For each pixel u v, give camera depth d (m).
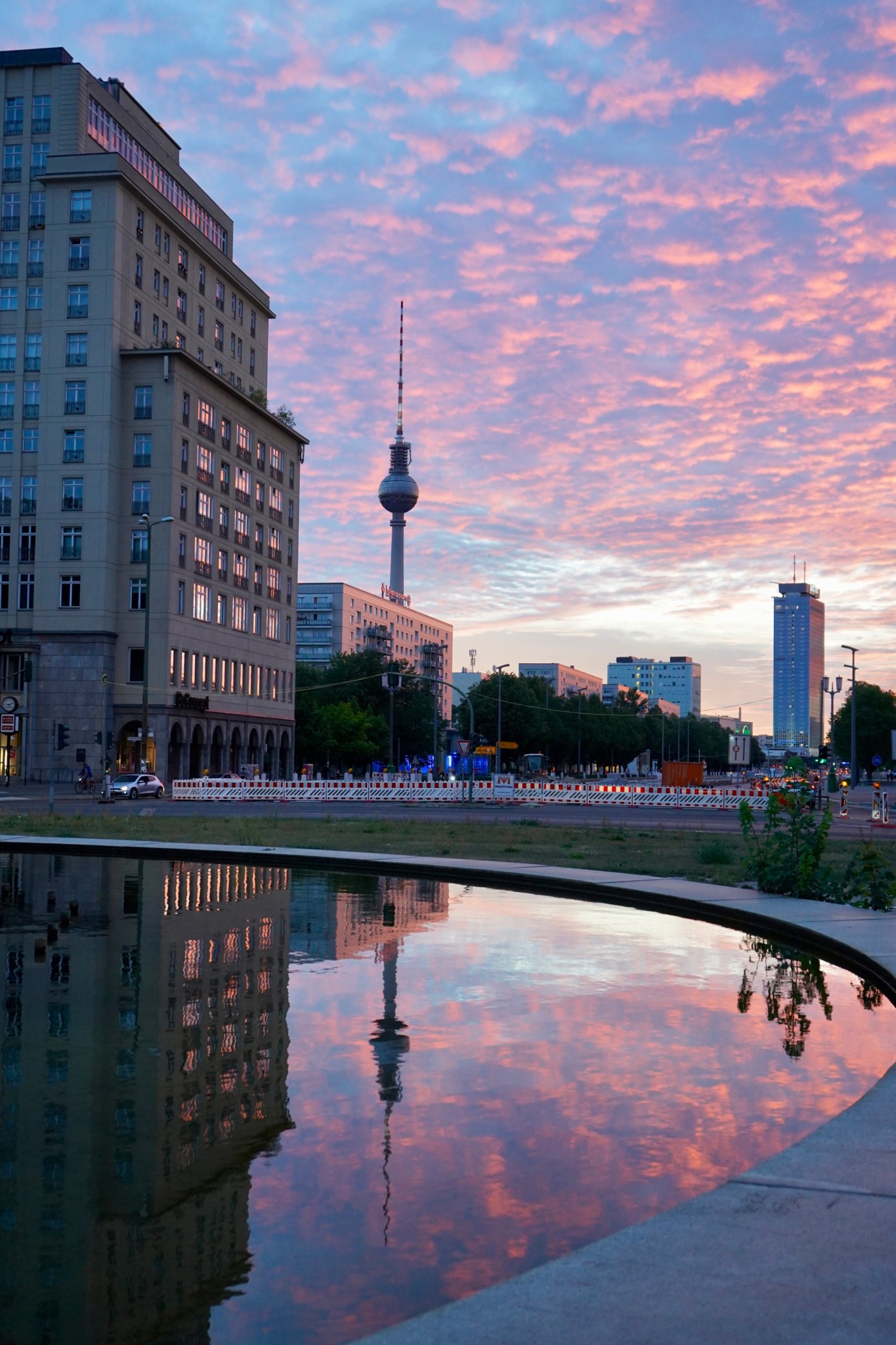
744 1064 7.75
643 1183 5.55
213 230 94.62
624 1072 7.55
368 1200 5.35
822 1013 9.35
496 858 23.28
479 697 152.50
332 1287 4.49
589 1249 4.21
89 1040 8.34
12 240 76.69
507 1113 6.64
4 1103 6.83
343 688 134.12
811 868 16.14
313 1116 6.59
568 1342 3.51
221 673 84.69
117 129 80.75
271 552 95.62
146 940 12.84
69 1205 5.29
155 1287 4.46
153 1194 5.42
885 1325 3.62
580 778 179.12
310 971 11.05
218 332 91.75
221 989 10.20
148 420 75.81
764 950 12.55
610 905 16.48
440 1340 3.53
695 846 27.91
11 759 74.69
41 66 76.31
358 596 188.12
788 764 17.17
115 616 75.56
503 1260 4.70
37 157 76.44
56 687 74.12
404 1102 6.86
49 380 75.12
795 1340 3.52
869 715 147.12
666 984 10.52
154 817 38.94
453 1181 5.58
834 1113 6.68
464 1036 8.49
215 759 84.44
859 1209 4.62
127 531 75.75
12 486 75.81
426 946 12.52
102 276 74.81
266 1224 5.06
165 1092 7.06
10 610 75.25
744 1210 4.61
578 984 10.52
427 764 141.00
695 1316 3.67
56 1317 4.25
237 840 27.38
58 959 11.67
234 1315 4.25
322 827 34.09
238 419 88.06
